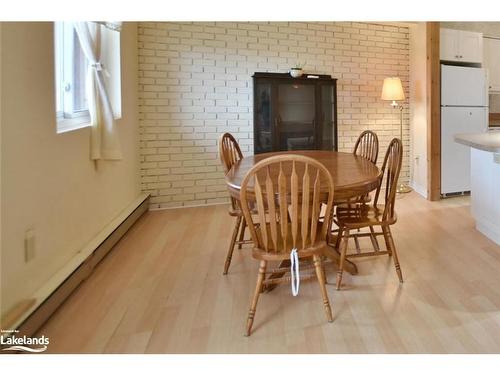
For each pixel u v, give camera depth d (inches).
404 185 198.8
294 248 71.7
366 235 96.3
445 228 131.5
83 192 101.7
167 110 165.5
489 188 118.2
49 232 82.4
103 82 108.3
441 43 177.9
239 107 173.3
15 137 69.3
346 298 82.8
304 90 178.1
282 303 81.8
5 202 66.2
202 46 166.1
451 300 80.7
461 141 121.7
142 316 77.3
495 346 64.9
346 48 186.5
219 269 101.1
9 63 67.4
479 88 178.7
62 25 98.7
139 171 163.3
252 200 78.7
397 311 76.8
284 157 66.5
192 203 173.5
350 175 83.4
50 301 76.4
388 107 197.0
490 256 105.0
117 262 106.2
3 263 65.6
